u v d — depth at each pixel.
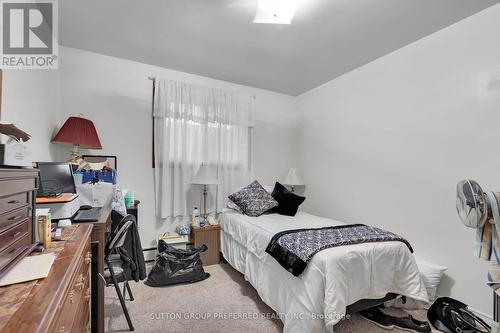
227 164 3.41
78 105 2.64
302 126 3.97
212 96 3.30
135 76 2.92
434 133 2.19
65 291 0.70
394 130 2.54
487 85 1.86
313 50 2.59
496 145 1.81
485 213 1.22
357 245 1.71
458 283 2.00
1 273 0.72
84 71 2.67
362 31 2.23
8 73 1.43
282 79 3.41
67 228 1.26
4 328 0.50
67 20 2.11
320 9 1.94
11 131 0.97
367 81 2.86
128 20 2.11
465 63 1.99
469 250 1.94
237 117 3.50
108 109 2.79
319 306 1.48
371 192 2.78
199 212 3.11
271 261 1.92
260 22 2.10
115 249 1.71
